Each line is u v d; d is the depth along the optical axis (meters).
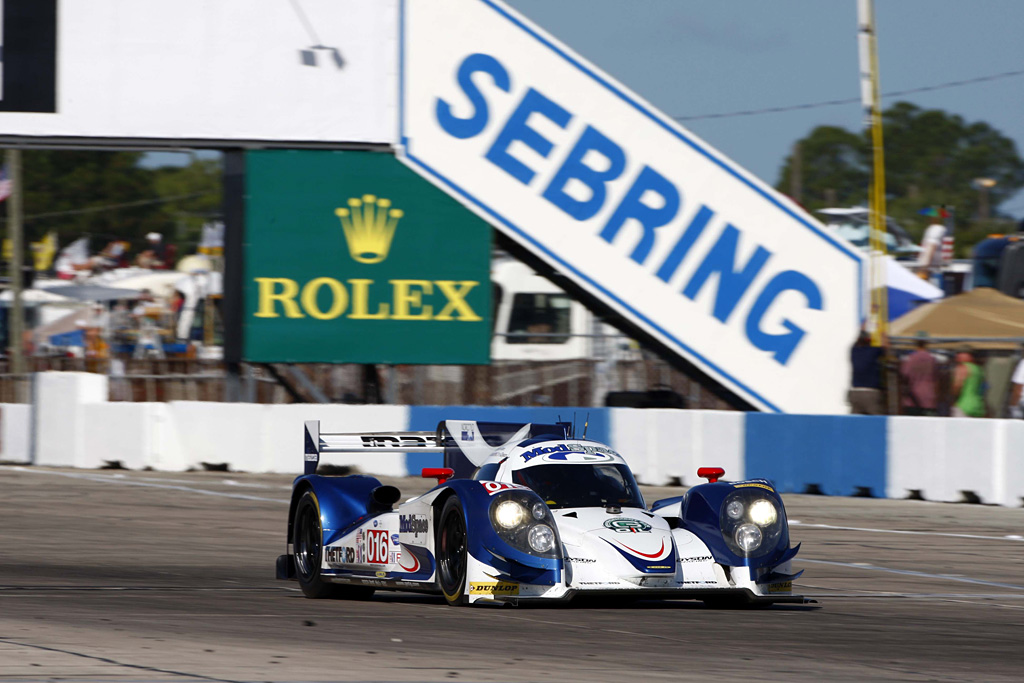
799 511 50.81
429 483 61.50
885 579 33.94
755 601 25.48
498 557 23.75
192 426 66.06
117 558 36.88
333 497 28.70
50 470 66.31
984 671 19.20
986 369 67.12
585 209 69.50
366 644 20.64
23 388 84.31
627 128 69.38
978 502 53.06
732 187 68.62
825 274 68.31
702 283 68.75
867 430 55.84
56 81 69.50
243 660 18.83
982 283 92.81
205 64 69.94
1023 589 32.34
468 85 70.00
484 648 20.25
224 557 37.41
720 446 59.09
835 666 19.23
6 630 21.77
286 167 70.19
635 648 20.50
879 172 70.19
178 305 125.12
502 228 69.88
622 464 26.97
